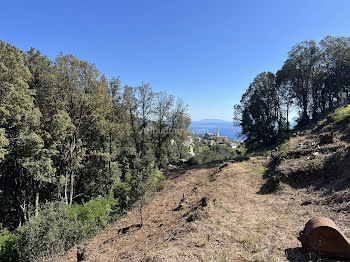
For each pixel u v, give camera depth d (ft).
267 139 112.27
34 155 56.59
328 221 16.05
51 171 59.67
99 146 89.51
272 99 109.91
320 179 36.22
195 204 39.34
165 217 39.75
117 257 25.53
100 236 39.83
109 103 72.23
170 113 108.58
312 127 82.02
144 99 102.47
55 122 57.57
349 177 30.37
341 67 96.22
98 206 52.08
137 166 46.16
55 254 32.91
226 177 54.34
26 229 33.96
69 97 65.51
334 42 97.35
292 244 18.21
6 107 47.14
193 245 19.83
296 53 101.86
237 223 24.44
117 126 78.18
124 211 52.03
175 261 16.93
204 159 125.39
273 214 26.76
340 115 69.97
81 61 64.13
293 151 52.42
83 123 73.26
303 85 105.29
